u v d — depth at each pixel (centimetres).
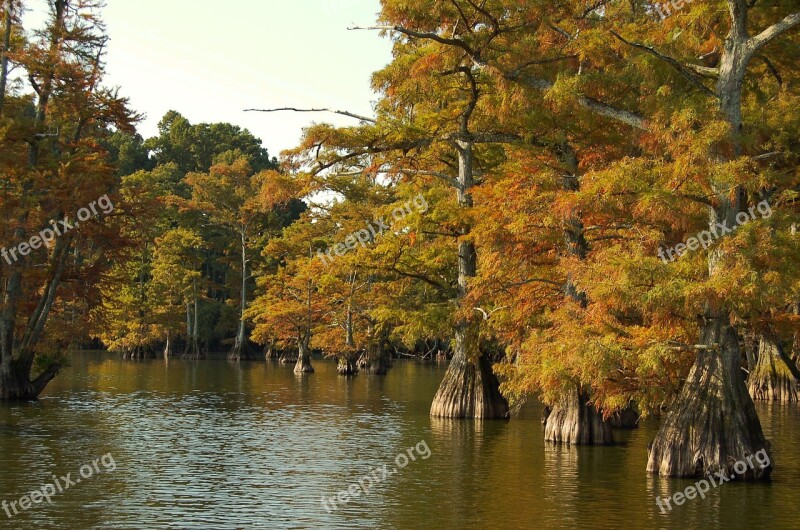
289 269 6938
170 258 8631
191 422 3078
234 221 9112
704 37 2158
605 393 2025
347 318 6388
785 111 2208
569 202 1934
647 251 2116
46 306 3866
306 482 1936
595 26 2297
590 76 2117
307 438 2666
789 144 2262
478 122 2975
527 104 2317
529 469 2100
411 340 3575
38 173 3666
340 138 2970
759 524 1541
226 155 11269
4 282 3956
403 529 1509
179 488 1856
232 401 3969
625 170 1845
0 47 3859
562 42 2358
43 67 3772
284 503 1714
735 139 1822
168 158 11806
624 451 2400
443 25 2439
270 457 2281
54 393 4228
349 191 4766
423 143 3048
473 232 2570
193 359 8706
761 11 2033
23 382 3841
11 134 3709
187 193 10550
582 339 1897
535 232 2377
